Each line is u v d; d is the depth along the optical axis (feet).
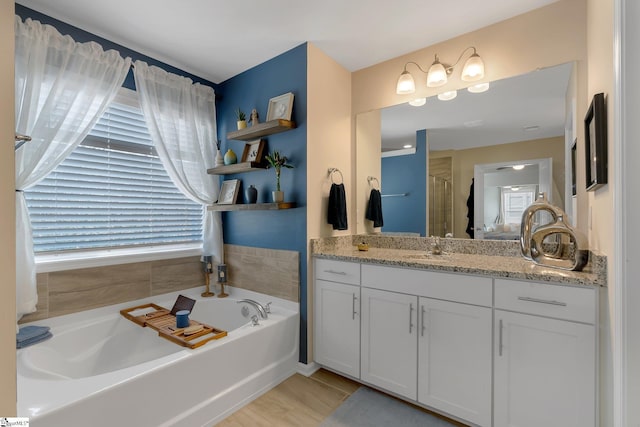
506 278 5.11
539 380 4.84
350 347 7.05
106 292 7.39
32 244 5.99
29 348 5.66
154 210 8.61
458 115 7.38
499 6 6.26
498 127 6.88
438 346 5.82
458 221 7.45
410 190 8.13
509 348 5.09
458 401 5.59
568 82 6.05
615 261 3.45
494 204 6.98
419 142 7.95
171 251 8.75
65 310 6.74
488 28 6.91
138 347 7.10
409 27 6.99
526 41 6.45
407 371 6.20
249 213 8.89
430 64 7.73
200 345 5.84
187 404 5.43
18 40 5.90
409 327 6.16
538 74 6.35
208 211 9.32
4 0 2.29
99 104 7.08
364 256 7.02
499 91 6.84
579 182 5.71
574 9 5.93
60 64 6.46
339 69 8.66
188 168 8.95
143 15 6.54
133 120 8.09
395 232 8.38
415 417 6.00
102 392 4.40
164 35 7.28
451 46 7.42
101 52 7.03
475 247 7.22
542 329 4.81
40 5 6.18
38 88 6.09
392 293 6.40
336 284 7.29
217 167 8.75
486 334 5.31
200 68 8.90
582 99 5.79
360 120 8.92
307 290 7.63
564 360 4.64
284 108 7.87
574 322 4.55
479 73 6.70
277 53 8.11
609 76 3.88
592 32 5.17
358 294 6.91
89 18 6.62
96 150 7.45
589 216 5.39
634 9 3.25
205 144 9.39
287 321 7.45
